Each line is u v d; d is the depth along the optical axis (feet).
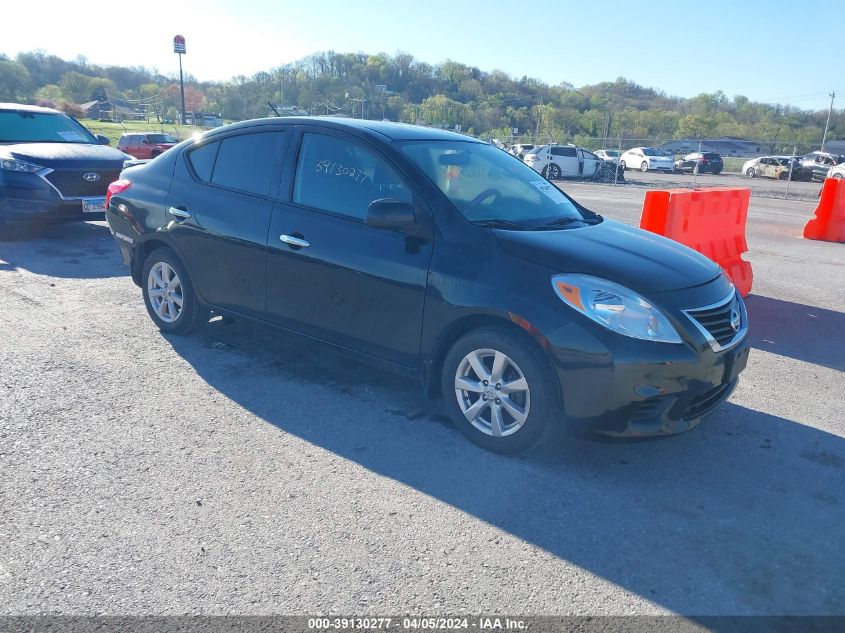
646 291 11.13
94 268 24.77
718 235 23.41
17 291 21.34
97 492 10.37
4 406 13.17
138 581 8.46
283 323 14.65
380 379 15.26
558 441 12.66
